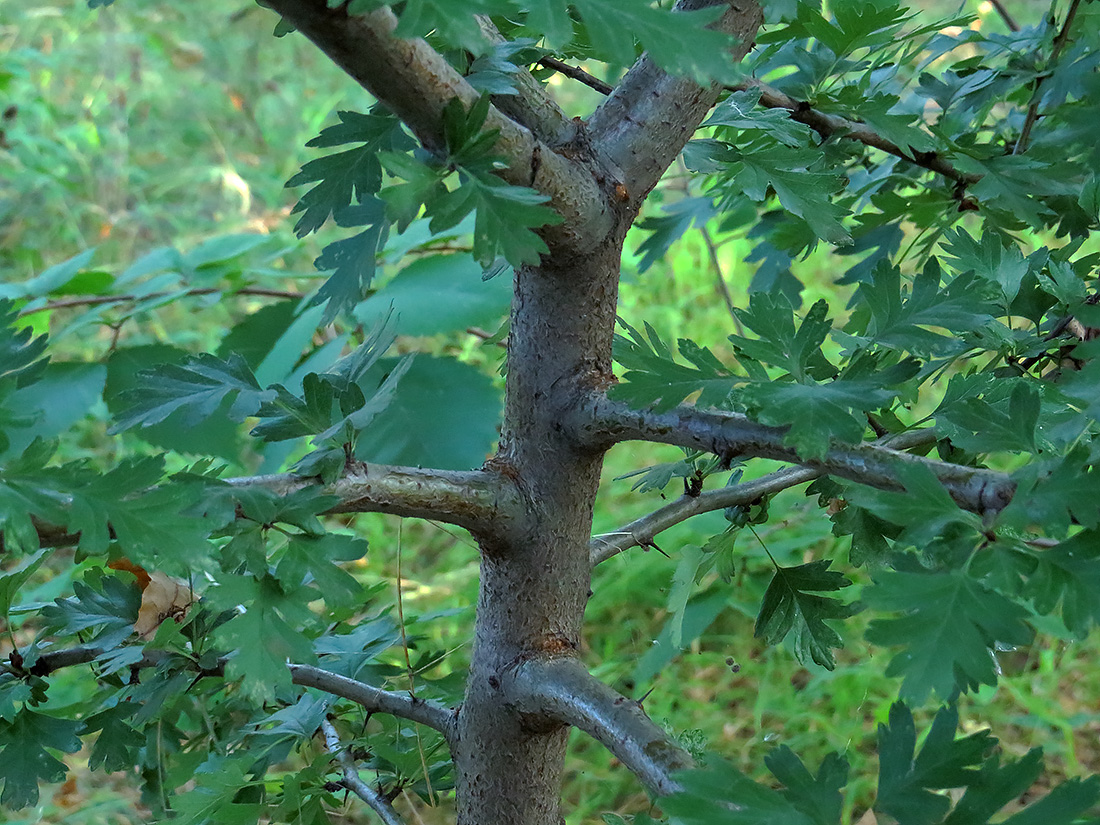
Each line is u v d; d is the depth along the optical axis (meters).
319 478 0.71
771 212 1.48
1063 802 0.54
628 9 0.52
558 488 0.84
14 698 0.90
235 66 5.30
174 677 0.98
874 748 2.41
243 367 0.82
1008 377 0.89
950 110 1.35
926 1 3.58
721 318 3.75
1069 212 1.15
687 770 0.61
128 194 4.53
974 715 2.48
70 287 2.09
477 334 1.95
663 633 1.21
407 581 2.94
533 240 0.60
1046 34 1.24
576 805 2.35
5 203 4.17
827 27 1.02
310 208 0.78
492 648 0.88
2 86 3.78
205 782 0.95
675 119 0.78
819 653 0.97
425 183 0.61
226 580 0.65
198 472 0.71
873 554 0.96
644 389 0.65
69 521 0.58
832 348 2.09
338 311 0.76
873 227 1.22
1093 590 0.52
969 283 0.72
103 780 2.40
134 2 5.49
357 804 2.18
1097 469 0.54
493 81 0.68
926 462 0.59
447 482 0.80
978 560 0.54
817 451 0.58
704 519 2.45
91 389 1.82
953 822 0.56
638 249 1.58
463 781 0.93
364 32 0.58
